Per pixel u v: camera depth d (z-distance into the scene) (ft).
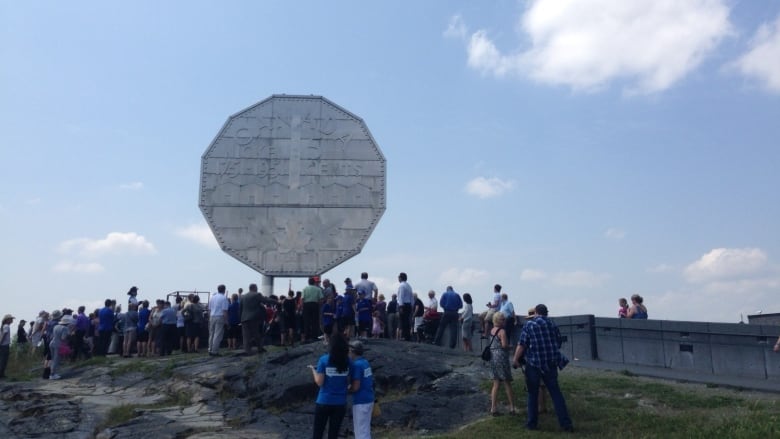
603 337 69.77
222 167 96.94
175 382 61.41
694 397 46.62
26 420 52.26
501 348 44.98
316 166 97.45
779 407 42.24
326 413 33.71
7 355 73.72
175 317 79.77
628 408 44.65
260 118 98.84
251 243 94.63
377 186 97.25
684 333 61.57
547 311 42.42
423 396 51.06
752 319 87.04
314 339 72.49
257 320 68.95
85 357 84.58
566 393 49.08
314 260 94.43
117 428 47.98
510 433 40.11
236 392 56.29
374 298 83.25
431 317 82.94
